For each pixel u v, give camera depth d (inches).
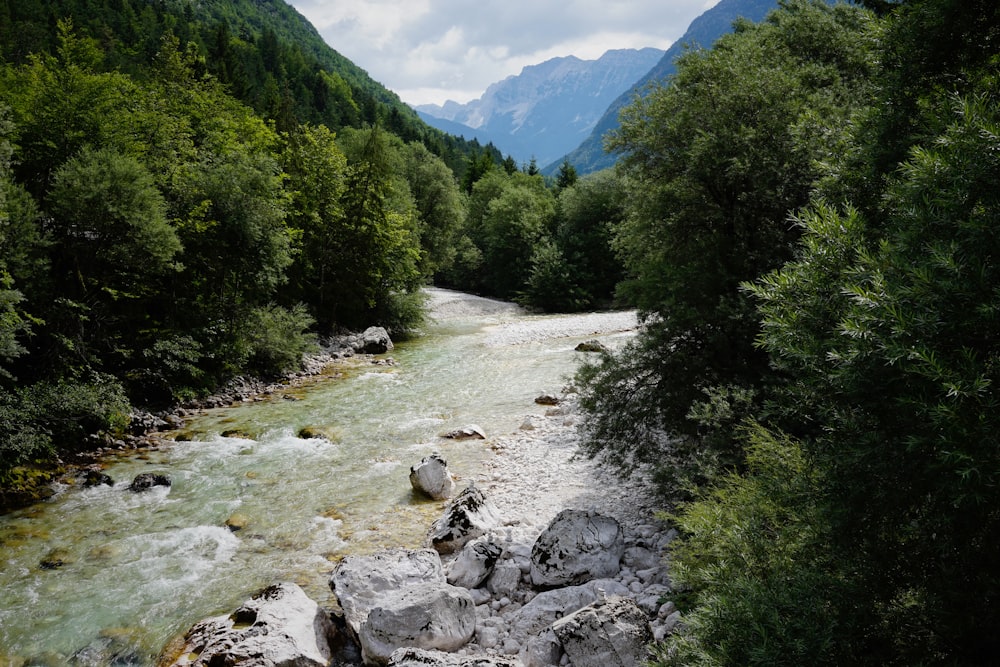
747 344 419.8
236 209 956.0
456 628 314.8
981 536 168.9
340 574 361.7
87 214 685.9
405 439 679.7
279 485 553.0
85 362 706.2
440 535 428.1
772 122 478.6
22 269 626.8
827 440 201.3
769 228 469.4
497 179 3166.8
